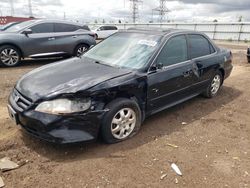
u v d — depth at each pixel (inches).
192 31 211.9
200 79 213.0
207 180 125.0
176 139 162.2
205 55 220.2
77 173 125.6
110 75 152.6
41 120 130.3
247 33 1395.2
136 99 159.8
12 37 354.6
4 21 1133.1
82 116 134.2
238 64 452.4
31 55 373.4
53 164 131.7
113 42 198.4
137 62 168.7
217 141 162.7
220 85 252.2
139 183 120.6
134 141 156.6
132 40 190.2
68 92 132.2
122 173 127.0
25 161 133.2
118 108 147.0
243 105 229.8
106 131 145.3
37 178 121.5
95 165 132.1
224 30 1509.6
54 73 158.1
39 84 144.6
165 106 183.5
